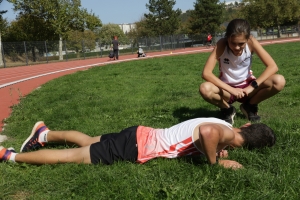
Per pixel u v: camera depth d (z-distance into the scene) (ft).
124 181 10.03
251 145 11.87
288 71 35.81
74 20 139.64
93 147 11.57
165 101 24.13
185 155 11.46
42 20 143.64
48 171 11.15
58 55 110.52
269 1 180.75
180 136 11.35
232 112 16.46
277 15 181.37
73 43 117.08
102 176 10.43
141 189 9.41
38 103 25.30
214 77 15.48
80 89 32.01
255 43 15.70
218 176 9.81
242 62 15.85
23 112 22.07
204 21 206.39
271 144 11.85
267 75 15.43
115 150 11.45
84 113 20.79
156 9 222.89
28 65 98.48
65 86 34.83
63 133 13.17
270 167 10.64
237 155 11.59
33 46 102.37
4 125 19.36
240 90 15.28
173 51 135.54
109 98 26.22
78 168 11.15
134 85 33.55
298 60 47.73
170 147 11.35
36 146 13.57
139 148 11.41
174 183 9.80
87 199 9.30
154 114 19.66
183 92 27.43
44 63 103.96
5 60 95.30
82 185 10.11
